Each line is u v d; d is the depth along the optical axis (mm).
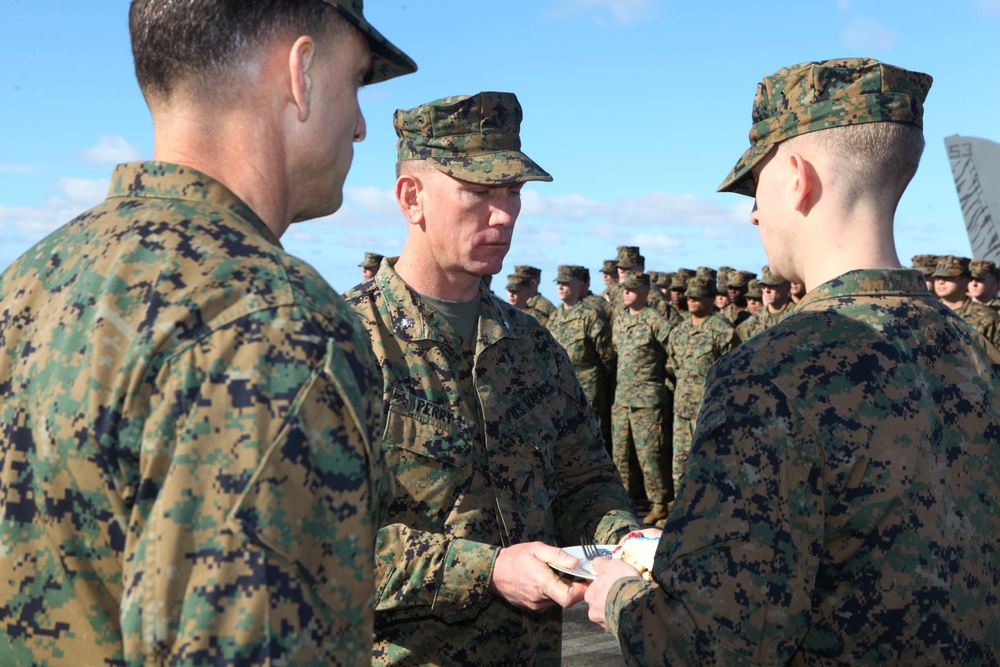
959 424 1326
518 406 2133
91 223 1041
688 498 1292
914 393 1283
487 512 2018
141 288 927
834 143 1381
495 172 2029
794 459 1236
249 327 901
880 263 1394
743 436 1257
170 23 1049
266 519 846
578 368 10266
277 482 859
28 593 902
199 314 902
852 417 1242
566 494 2316
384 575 1870
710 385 1350
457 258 2100
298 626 851
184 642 812
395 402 1973
